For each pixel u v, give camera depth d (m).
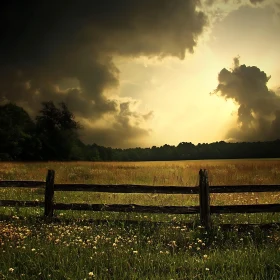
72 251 6.90
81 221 9.11
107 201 12.88
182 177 20.66
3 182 9.61
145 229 8.59
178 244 7.78
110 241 7.53
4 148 85.31
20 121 94.12
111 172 24.77
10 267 6.21
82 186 9.39
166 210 8.92
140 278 5.72
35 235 8.16
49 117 99.00
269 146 167.62
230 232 8.38
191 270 6.09
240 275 5.80
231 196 13.43
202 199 8.80
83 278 5.74
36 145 90.31
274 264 6.27
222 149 169.62
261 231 8.44
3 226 8.66
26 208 11.55
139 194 14.09
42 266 6.25
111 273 6.12
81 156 105.44
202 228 8.57
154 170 26.88
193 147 170.88
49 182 9.49
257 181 19.31
